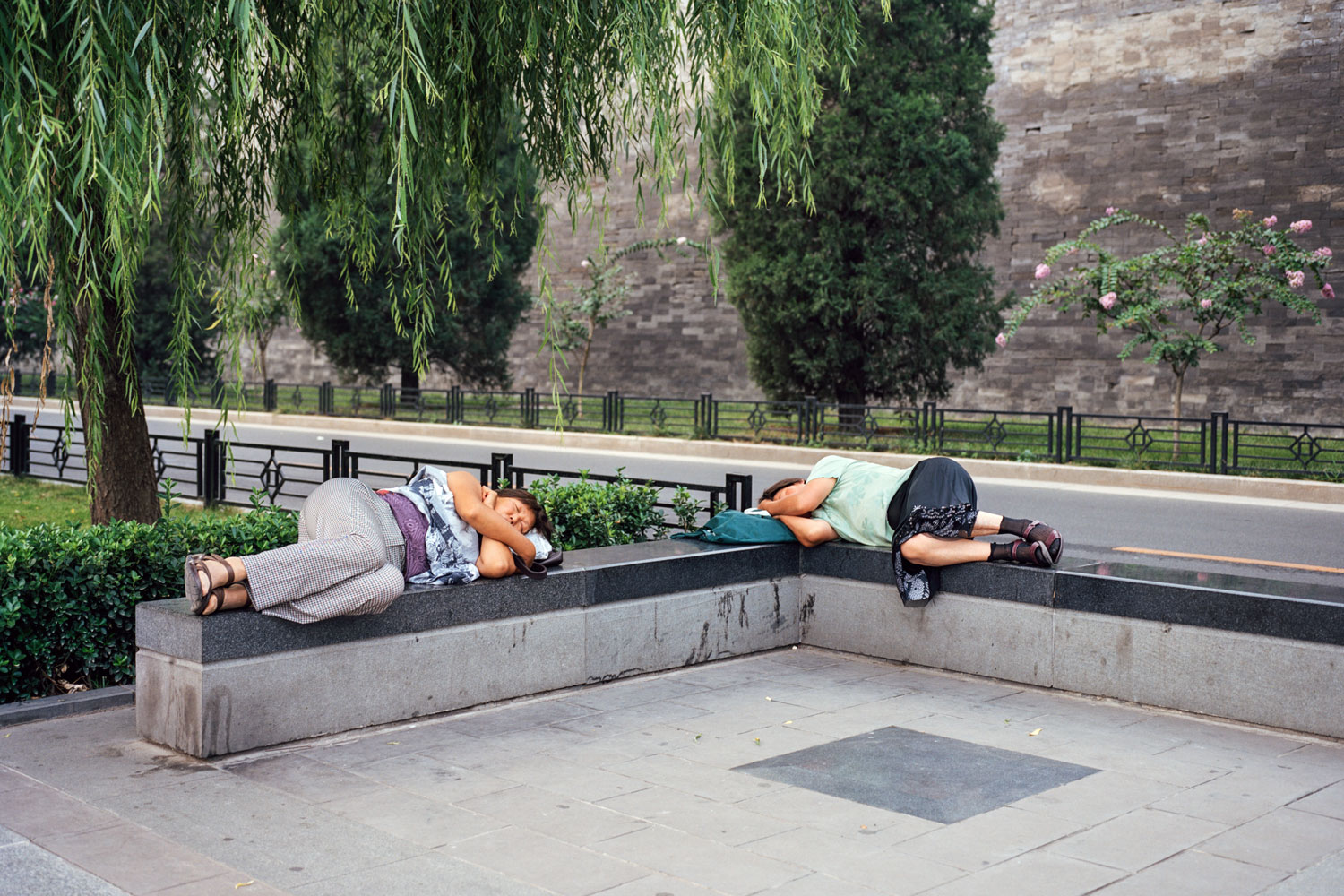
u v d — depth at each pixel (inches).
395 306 253.4
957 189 824.9
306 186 282.0
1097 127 1019.3
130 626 222.8
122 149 171.2
